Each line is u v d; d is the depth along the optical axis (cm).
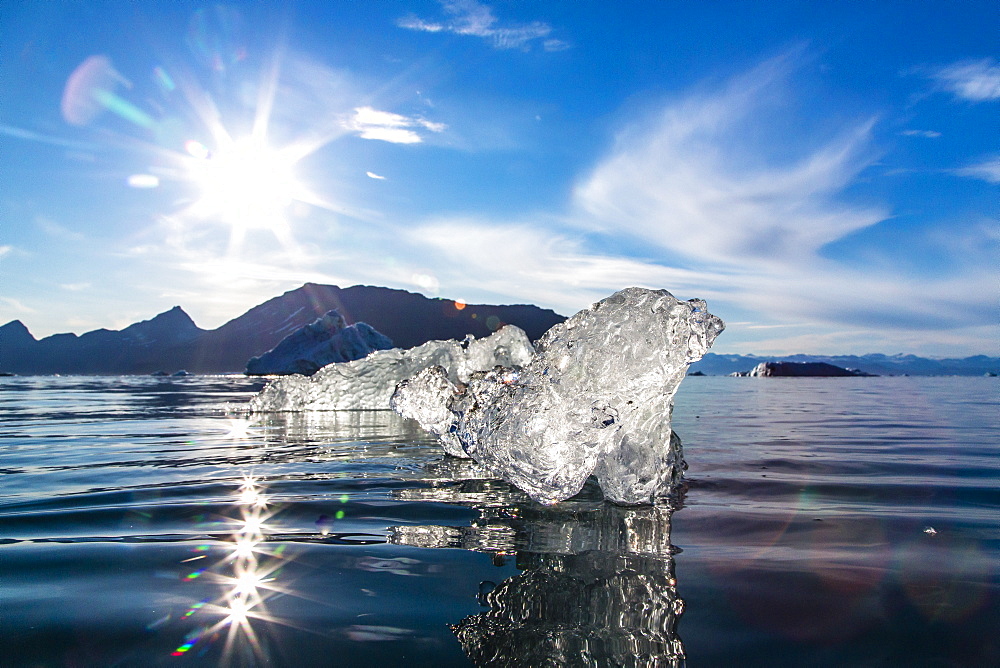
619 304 206
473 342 495
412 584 130
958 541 164
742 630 107
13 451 345
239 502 211
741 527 179
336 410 645
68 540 164
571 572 138
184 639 104
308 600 121
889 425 510
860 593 125
